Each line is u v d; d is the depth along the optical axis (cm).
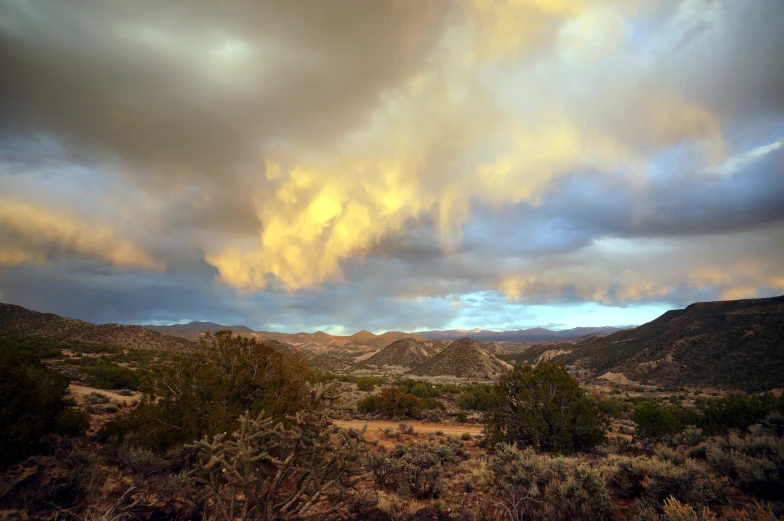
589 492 769
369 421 2972
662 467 793
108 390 3048
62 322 8106
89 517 624
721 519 631
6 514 626
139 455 977
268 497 524
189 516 674
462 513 771
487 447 1806
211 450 523
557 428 1655
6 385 948
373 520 706
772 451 862
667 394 6366
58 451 999
